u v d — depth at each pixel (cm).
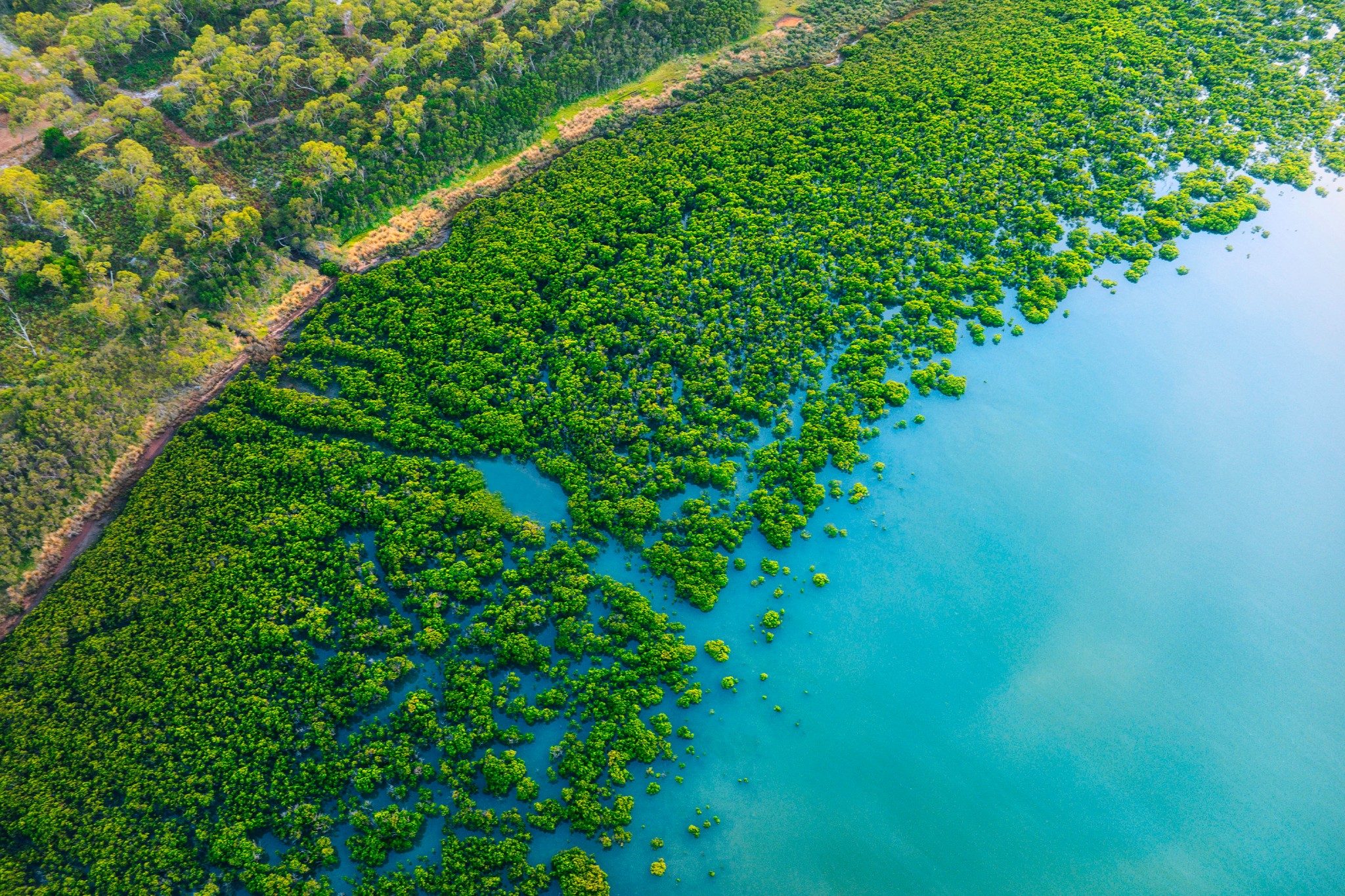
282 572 11006
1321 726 10469
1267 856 9525
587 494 11969
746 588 11412
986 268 14750
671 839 9462
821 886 9225
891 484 12488
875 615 11281
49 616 10475
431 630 10519
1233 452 12975
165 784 9325
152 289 13050
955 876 9338
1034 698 10644
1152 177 16312
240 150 15188
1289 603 11500
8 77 14475
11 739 9569
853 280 14400
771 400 13088
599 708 10144
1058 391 13650
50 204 12962
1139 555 11906
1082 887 9306
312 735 9769
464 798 9431
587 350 13538
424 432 12588
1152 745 10300
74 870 8850
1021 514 12256
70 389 11981
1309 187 16175
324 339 13512
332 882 9006
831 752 10156
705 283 14350
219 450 12181
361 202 15325
